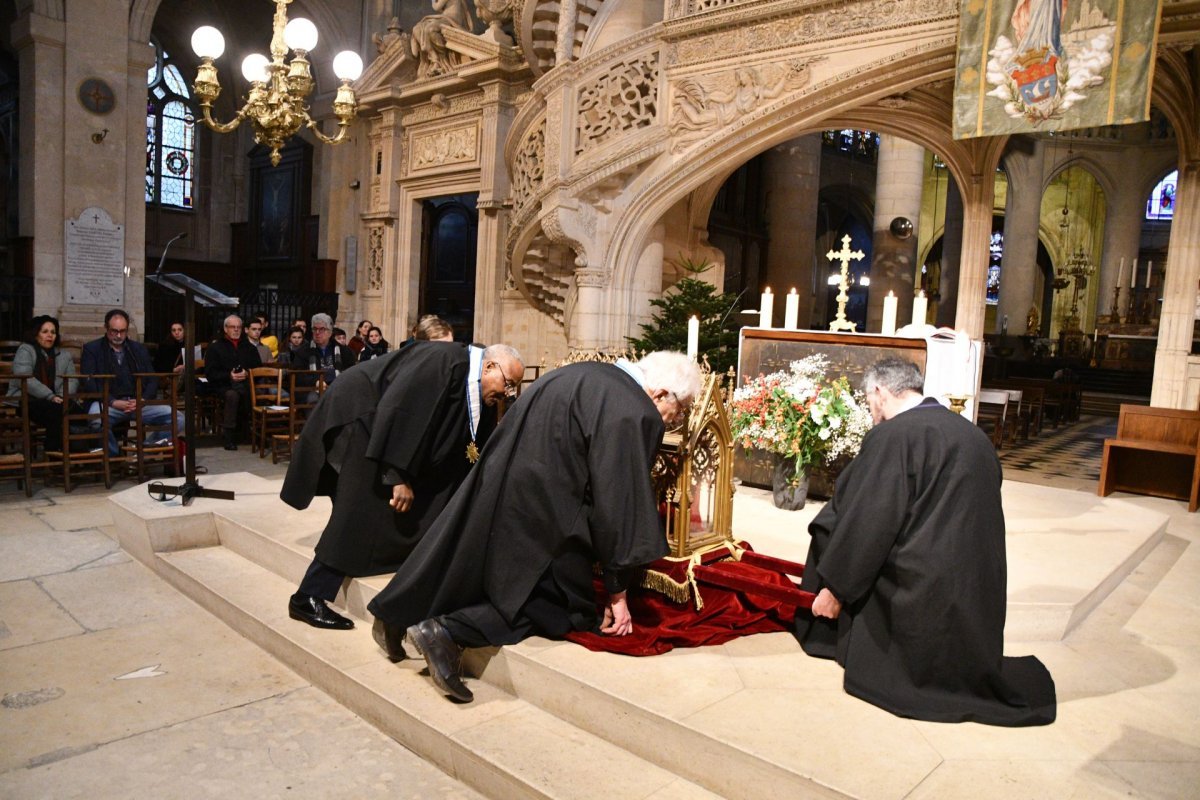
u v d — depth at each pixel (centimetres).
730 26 841
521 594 312
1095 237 3117
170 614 426
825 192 2933
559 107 934
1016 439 1211
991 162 1098
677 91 888
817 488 563
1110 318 2494
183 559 477
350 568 378
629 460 294
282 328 1658
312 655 349
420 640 299
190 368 528
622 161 897
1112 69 648
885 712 274
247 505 530
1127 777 242
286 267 1977
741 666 307
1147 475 756
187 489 529
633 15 976
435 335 453
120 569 492
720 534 384
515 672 314
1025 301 2289
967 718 269
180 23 2178
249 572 455
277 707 331
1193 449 688
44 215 1282
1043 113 679
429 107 1499
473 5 1644
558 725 295
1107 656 351
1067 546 483
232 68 2236
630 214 935
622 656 311
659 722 267
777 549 432
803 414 489
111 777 276
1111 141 2783
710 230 1516
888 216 1462
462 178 1448
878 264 1480
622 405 299
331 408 374
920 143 1106
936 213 3117
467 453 376
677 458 350
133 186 1368
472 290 1566
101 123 1319
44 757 287
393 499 368
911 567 275
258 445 880
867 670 285
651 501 298
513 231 1070
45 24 1261
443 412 369
